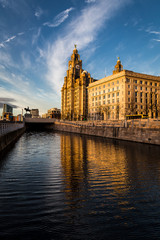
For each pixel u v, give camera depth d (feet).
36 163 54.90
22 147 94.68
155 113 263.49
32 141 129.90
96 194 30.07
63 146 101.55
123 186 34.42
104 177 40.42
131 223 21.34
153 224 21.20
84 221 21.53
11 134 111.65
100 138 164.96
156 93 279.08
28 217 22.09
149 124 116.98
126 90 250.16
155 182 37.09
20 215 22.53
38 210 23.94
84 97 414.21
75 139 151.94
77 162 57.11
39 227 20.08
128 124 142.41
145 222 21.59
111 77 277.64
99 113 296.92
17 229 19.61
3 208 24.32
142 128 122.62
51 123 369.30
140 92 262.26
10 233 18.88
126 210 24.56
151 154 74.33
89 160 60.64
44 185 34.17
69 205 25.66
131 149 90.27
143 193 30.94
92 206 25.53
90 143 119.34
